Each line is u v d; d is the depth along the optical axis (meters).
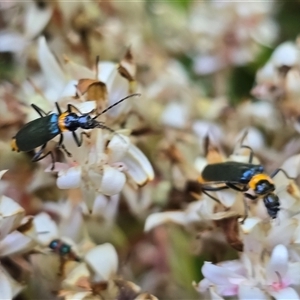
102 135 0.21
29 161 0.22
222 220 0.21
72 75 0.22
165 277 0.23
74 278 0.21
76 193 0.22
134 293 0.21
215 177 0.22
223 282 0.21
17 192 0.22
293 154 0.23
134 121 0.22
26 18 0.24
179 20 0.26
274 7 0.26
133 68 0.22
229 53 0.25
